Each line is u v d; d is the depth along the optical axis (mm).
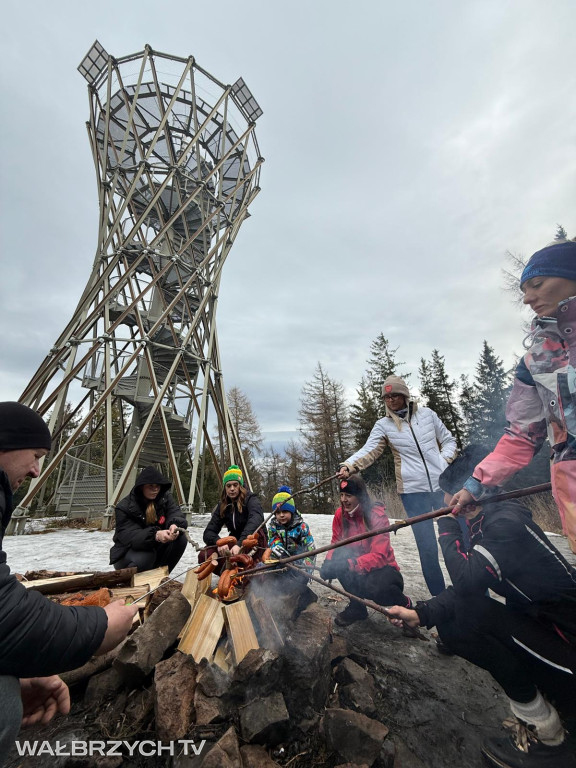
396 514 9906
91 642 1156
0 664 1035
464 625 1537
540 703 1399
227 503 3398
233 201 12961
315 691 1595
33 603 1085
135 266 10984
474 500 1615
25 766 1351
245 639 1653
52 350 10547
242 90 13211
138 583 2500
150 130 13180
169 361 12312
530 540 1492
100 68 12070
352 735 1411
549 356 1398
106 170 11633
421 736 1549
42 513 12164
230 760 1261
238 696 1545
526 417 1556
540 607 1450
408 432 2902
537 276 1381
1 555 1140
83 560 4648
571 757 1312
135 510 3215
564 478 1328
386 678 1920
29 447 1294
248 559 1990
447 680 1907
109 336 9984
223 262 12711
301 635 1791
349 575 2648
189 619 1804
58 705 1291
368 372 26891
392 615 1674
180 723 1432
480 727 1597
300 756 1418
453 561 1715
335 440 27062
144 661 1651
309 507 25672
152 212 13047
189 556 4402
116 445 16125
